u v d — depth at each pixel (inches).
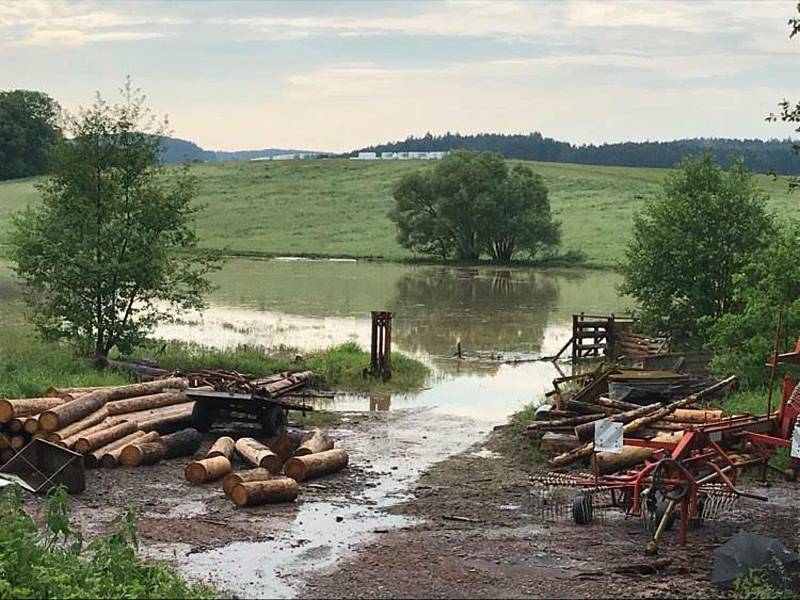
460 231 3523.6
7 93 5565.9
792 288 978.1
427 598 456.8
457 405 1043.3
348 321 1770.4
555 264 3321.9
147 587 440.1
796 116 858.1
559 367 1365.7
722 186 1505.9
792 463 681.6
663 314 1536.7
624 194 4820.4
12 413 702.5
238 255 3464.6
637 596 460.4
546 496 658.2
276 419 832.3
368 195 5027.1
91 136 1200.2
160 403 835.4
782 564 469.1
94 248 1177.4
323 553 526.6
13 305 1852.9
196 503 625.6
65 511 461.1
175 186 1266.0
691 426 634.8
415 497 656.4
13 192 4830.2
